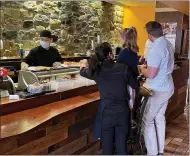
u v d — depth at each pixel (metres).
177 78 4.74
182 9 5.21
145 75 2.79
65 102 2.65
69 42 5.89
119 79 2.25
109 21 7.06
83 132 2.89
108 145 2.38
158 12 5.37
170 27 5.28
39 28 5.16
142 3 6.99
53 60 3.77
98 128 2.37
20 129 1.87
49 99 2.57
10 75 3.27
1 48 4.29
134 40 2.65
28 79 2.62
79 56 5.50
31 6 4.96
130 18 7.64
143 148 3.23
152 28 2.69
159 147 3.04
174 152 3.32
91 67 2.30
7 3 4.53
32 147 2.20
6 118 2.09
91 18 6.42
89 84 3.10
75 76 3.10
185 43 5.57
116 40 7.38
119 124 2.31
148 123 2.91
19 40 4.79
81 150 2.90
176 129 4.22
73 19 5.93
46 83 2.61
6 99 2.28
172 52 2.82
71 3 5.82
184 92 5.32
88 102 2.70
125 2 6.95
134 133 2.84
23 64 3.16
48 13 5.32
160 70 2.75
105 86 2.28
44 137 2.33
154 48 2.70
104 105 2.30
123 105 2.31
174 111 4.81
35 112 2.28
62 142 2.58
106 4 6.85
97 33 6.66
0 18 4.43
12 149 2.00
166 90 2.80
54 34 5.50
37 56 3.64
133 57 2.60
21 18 4.80
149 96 2.79
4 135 1.75
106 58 2.31
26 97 2.33
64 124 2.58
